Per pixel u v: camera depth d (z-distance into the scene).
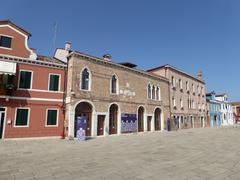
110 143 15.60
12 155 10.63
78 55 20.30
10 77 17.22
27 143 15.20
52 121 18.86
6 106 16.78
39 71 18.81
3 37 17.50
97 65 21.98
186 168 7.81
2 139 16.36
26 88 17.92
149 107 28.09
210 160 9.23
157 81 30.42
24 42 18.39
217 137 19.55
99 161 9.10
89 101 20.58
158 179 6.46
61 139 18.09
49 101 18.91
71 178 6.59
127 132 24.17
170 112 32.12
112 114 23.20
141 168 7.82
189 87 39.12
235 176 6.75
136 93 26.34
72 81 19.45
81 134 17.77
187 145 14.23
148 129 27.81
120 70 24.56
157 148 12.93
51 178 6.59
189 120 37.31
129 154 10.86
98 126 21.45
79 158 9.81
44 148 13.02
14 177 6.71
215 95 54.06
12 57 17.38
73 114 19.05
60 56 22.97
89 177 6.68
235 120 61.16
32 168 7.88
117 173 7.14
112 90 23.55
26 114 17.62
